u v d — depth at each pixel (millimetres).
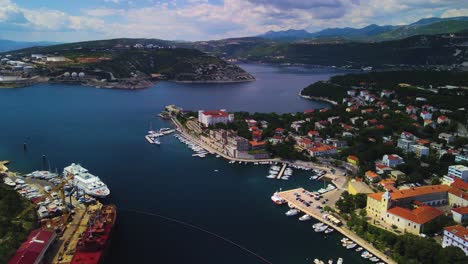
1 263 190625
